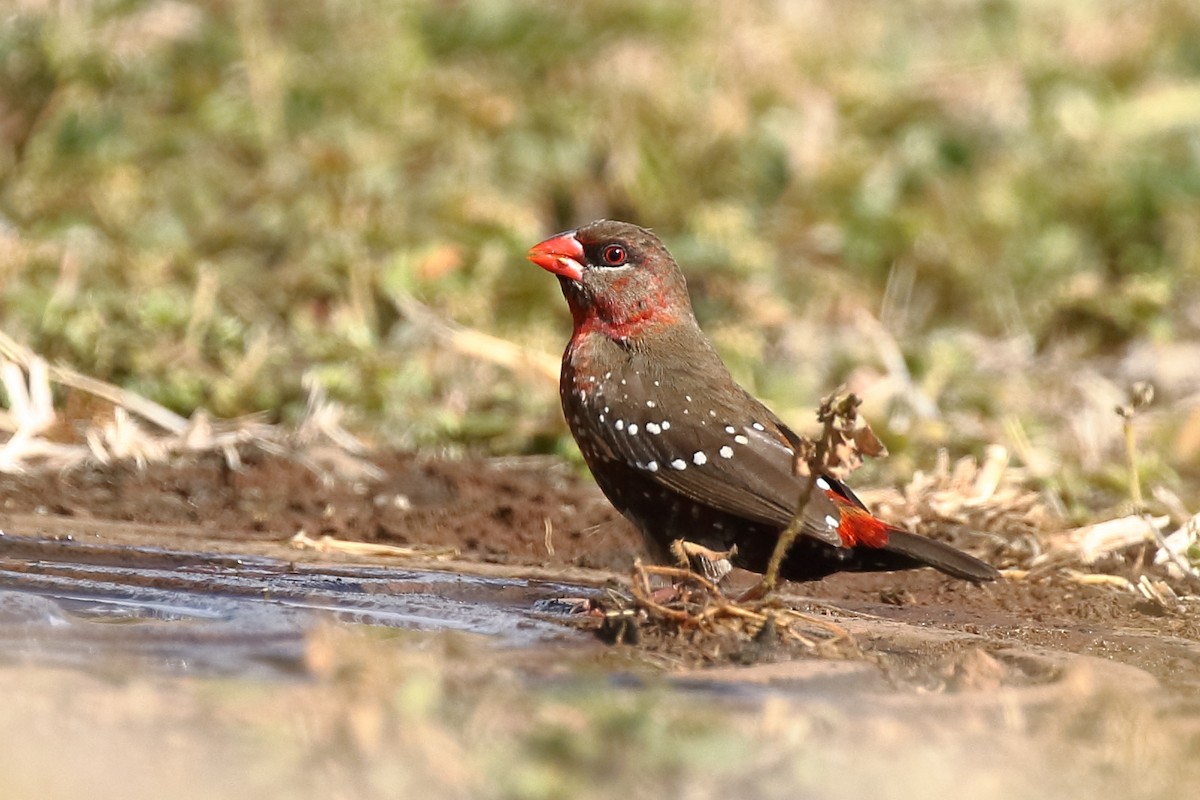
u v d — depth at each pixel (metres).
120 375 11.84
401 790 5.03
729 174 15.54
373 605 7.56
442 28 16.56
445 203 14.28
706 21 16.89
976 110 16.62
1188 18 18.30
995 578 7.74
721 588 8.66
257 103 15.03
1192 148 16.34
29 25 15.07
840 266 15.14
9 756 5.07
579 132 15.46
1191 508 10.54
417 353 12.66
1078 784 5.44
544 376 12.22
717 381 8.54
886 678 6.67
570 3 16.75
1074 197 16.03
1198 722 6.21
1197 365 13.69
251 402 11.77
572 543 9.59
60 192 13.88
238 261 13.68
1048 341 14.41
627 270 8.63
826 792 5.21
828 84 16.61
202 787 4.95
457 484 10.56
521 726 5.60
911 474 11.13
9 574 7.83
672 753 5.42
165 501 9.73
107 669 6.12
